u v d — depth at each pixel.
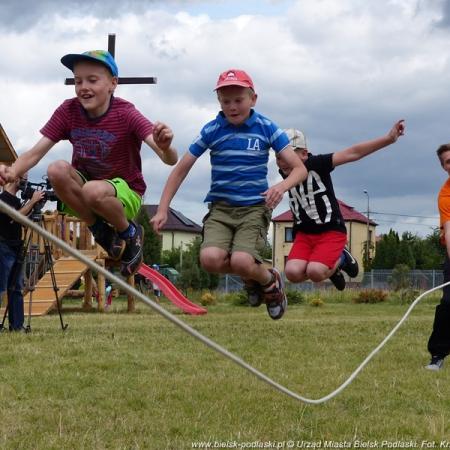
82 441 4.46
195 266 38.38
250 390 5.89
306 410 5.33
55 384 5.91
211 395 5.68
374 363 7.29
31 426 4.78
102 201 4.64
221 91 5.75
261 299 6.53
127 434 4.66
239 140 5.80
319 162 7.18
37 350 7.44
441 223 7.18
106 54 4.89
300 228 7.37
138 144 5.05
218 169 5.87
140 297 3.07
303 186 7.27
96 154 4.97
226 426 4.89
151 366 6.78
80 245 18.97
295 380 6.36
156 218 5.81
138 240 5.01
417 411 5.41
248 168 5.80
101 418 5.00
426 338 9.31
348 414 5.28
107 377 6.26
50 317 14.92
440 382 6.39
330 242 7.22
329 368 6.93
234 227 5.89
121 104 4.96
